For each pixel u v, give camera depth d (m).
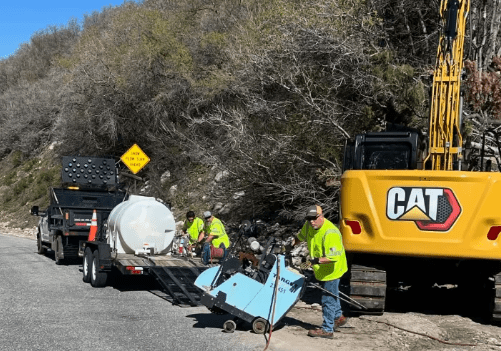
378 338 7.74
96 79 27.44
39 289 11.66
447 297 11.02
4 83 53.38
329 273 7.77
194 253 13.47
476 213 8.38
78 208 16.44
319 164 16.00
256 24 18.97
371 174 8.78
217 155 18.97
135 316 9.08
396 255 8.74
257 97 16.83
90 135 29.89
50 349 6.99
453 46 10.19
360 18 16.09
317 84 15.77
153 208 12.93
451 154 9.63
